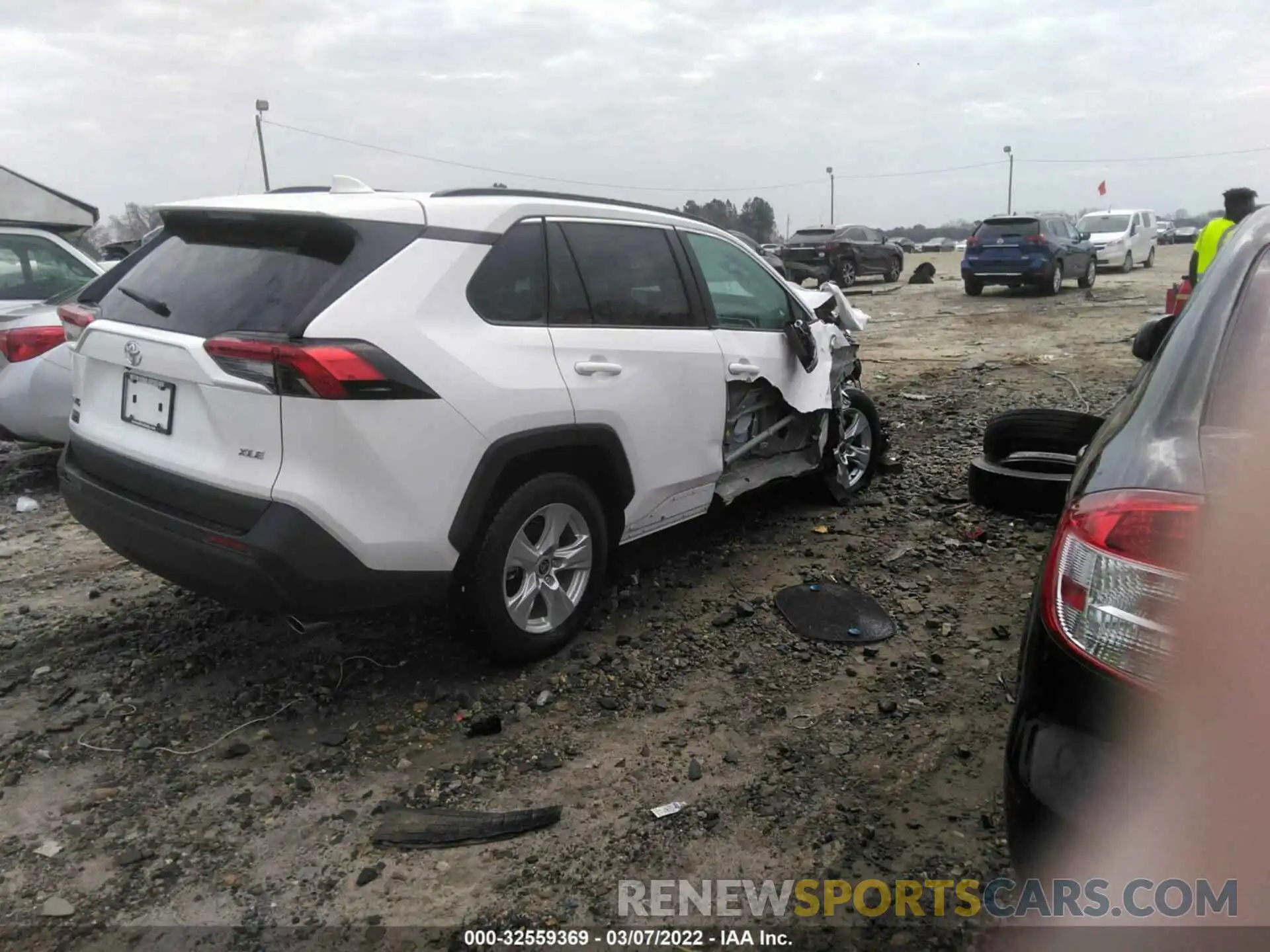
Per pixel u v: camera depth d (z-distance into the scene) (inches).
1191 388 84.5
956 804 113.3
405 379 119.4
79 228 428.1
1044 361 427.8
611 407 148.2
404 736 129.0
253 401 115.8
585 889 101.0
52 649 154.9
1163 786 68.2
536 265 142.7
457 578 135.4
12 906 98.4
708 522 212.2
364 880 101.9
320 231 124.8
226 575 118.0
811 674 144.5
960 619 161.6
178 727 131.4
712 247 180.7
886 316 657.0
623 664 148.3
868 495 230.5
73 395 149.2
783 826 110.2
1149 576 69.4
